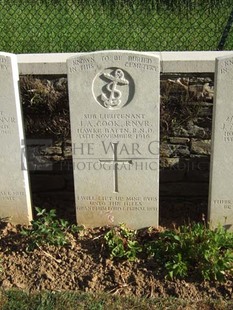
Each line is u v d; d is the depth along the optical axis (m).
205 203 2.02
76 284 1.63
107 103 1.66
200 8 2.77
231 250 1.68
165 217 1.95
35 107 1.92
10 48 2.58
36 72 1.87
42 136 1.97
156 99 1.64
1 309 1.56
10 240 1.79
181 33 2.63
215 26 2.65
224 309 1.52
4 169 1.81
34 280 1.65
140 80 1.62
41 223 1.79
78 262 1.70
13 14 2.81
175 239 1.70
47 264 1.69
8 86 1.68
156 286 1.60
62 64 1.85
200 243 1.67
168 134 1.93
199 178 2.00
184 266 1.61
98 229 1.86
